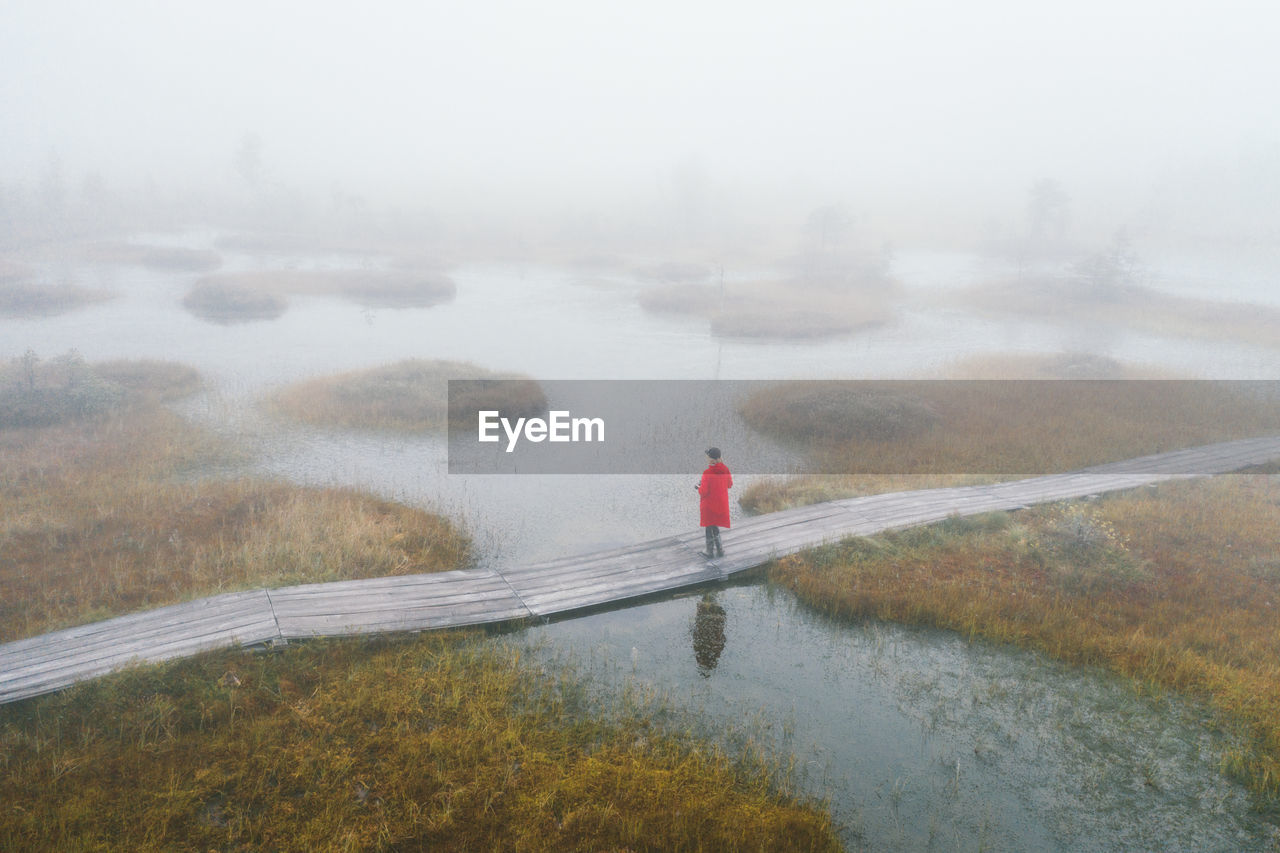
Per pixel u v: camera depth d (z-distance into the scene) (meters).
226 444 18.77
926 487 16.17
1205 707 8.47
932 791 7.12
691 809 6.62
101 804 6.43
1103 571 11.80
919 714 8.41
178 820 6.30
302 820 6.36
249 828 6.20
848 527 13.43
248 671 8.48
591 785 6.89
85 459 16.88
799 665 9.42
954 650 9.82
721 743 7.79
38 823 6.17
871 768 7.46
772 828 6.45
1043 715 8.38
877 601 10.76
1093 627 10.19
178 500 14.43
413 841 6.16
